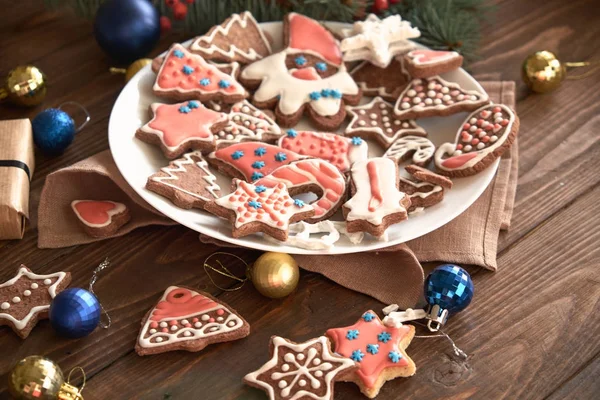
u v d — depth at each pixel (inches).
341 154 35.3
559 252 34.6
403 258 33.6
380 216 32.8
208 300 32.7
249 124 36.0
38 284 33.1
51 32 41.7
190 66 36.7
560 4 43.0
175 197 33.5
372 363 31.1
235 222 32.7
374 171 33.9
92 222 34.4
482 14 41.4
